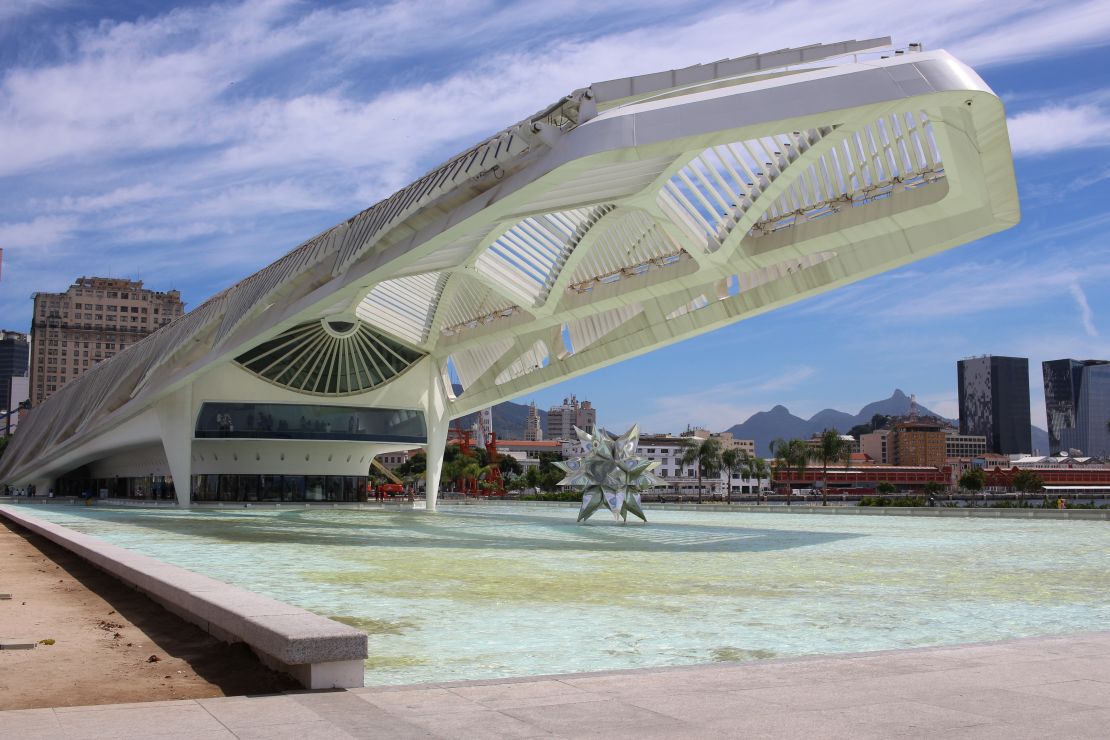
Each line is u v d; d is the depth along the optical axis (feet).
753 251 87.81
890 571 49.16
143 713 15.71
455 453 370.53
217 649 22.27
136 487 209.05
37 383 511.81
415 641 27.66
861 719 14.99
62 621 27.45
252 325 117.91
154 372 146.20
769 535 80.48
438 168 81.76
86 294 523.29
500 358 146.10
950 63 60.59
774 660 20.40
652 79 66.54
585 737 14.06
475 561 55.31
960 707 15.79
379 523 102.06
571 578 45.50
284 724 14.93
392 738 14.03
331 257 100.89
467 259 103.40
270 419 152.46
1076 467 591.78
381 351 156.15
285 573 48.06
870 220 78.38
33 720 15.20
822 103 60.64
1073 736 13.97
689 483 504.43
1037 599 37.52
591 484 102.89
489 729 14.57
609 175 74.28
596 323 131.54
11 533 77.41
